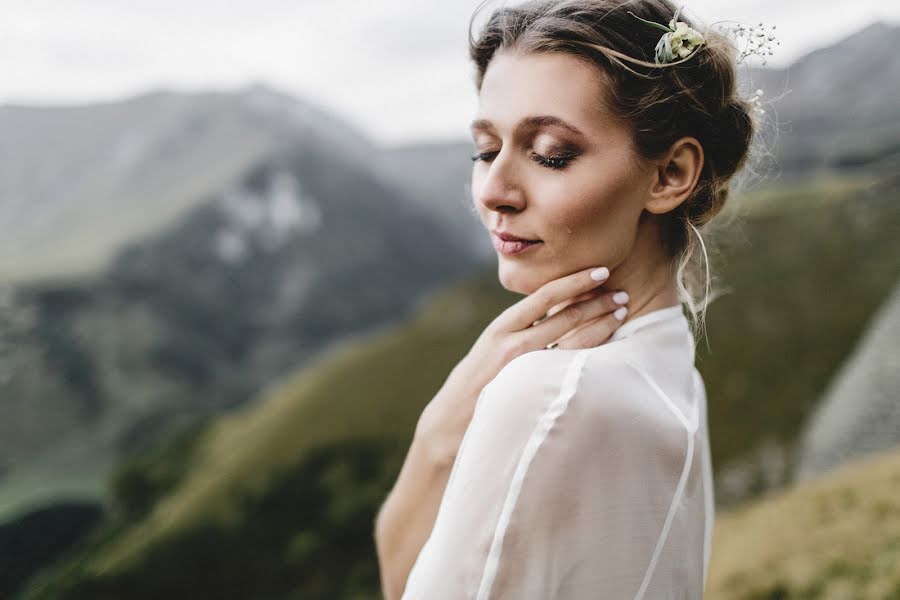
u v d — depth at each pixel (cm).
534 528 93
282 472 5106
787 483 3584
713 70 120
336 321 19750
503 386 101
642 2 117
